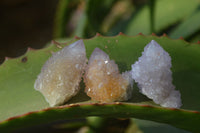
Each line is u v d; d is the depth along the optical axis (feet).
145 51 0.98
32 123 0.94
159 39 1.08
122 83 0.96
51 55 1.04
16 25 2.83
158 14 1.55
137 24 1.60
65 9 1.67
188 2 1.51
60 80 0.96
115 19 2.31
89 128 1.32
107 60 0.97
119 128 1.33
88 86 0.97
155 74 0.96
